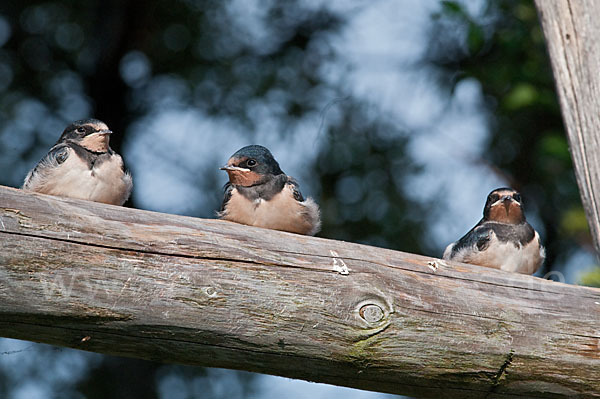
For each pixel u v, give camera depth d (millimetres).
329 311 7059
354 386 7410
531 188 18281
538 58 17031
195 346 6949
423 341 7176
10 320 6562
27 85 20109
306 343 7012
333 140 18625
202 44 20391
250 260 7062
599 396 7398
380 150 18688
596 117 7973
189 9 20422
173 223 7074
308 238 7387
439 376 7250
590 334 7402
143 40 20656
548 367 7328
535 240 10734
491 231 10664
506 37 17016
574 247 17672
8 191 6781
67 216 6785
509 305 7422
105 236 6797
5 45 20312
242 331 6906
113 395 17812
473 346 7238
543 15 8633
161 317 6766
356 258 7336
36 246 6598
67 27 20609
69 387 17672
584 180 8000
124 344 6879
